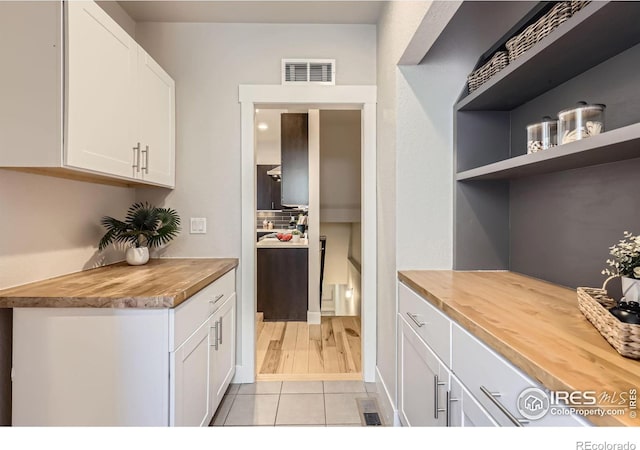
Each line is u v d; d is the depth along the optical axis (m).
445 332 1.31
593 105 1.17
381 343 2.45
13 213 1.51
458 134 2.00
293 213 6.40
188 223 2.58
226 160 2.58
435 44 2.02
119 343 1.37
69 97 1.40
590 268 1.43
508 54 1.63
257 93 2.56
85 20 1.49
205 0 2.30
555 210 1.64
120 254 2.38
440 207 2.04
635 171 1.23
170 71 2.55
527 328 1.01
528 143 1.52
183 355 1.49
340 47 2.59
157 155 2.21
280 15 2.47
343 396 2.42
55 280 1.68
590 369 0.76
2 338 1.44
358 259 5.53
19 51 1.39
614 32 1.12
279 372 2.80
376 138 2.58
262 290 4.16
